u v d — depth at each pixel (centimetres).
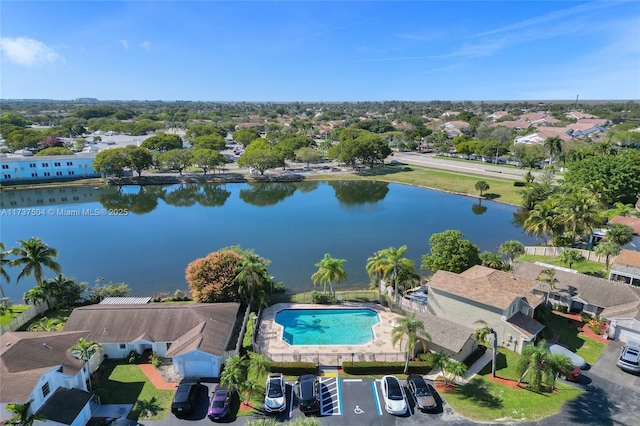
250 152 16025
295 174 15675
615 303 4869
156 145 18938
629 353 3969
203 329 4144
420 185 14262
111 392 3631
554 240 7588
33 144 19488
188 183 14712
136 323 4303
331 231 9325
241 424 3225
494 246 8281
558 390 3631
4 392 2881
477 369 4025
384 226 9706
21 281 6850
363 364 3938
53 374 3212
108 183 14200
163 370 3988
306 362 4006
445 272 5088
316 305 5369
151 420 3272
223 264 5253
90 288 6147
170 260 7581
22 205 11969
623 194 9681
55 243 8631
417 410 3384
